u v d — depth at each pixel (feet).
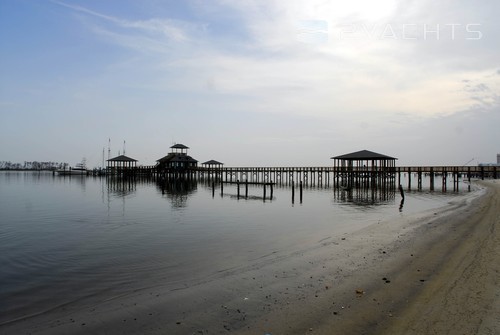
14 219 83.82
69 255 48.52
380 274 34.24
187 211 99.40
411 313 24.23
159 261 44.80
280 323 24.36
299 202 126.31
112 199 137.80
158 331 24.04
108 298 31.53
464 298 25.95
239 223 77.05
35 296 32.60
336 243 50.08
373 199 136.98
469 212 75.51
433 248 43.57
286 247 51.47
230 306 27.94
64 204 118.83
